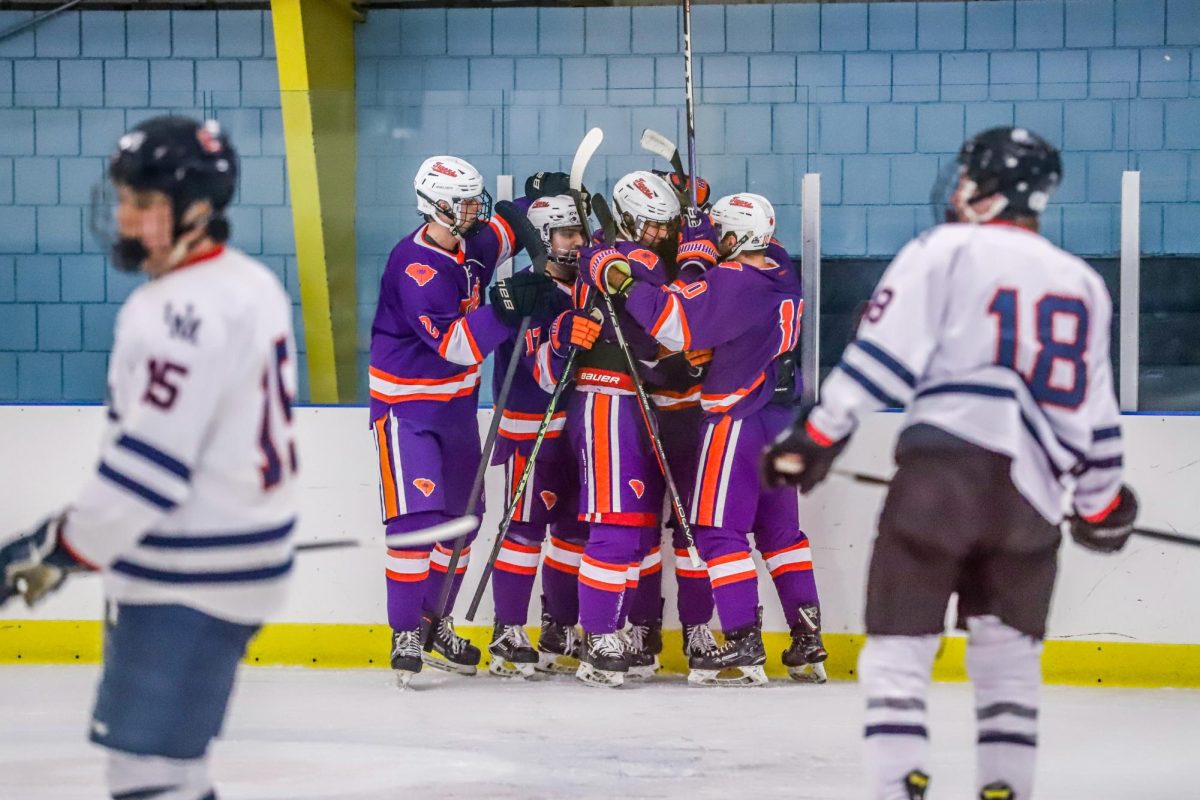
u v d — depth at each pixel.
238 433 4.82
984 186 6.08
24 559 4.70
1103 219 12.25
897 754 5.77
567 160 12.62
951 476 5.80
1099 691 11.16
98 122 12.79
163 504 4.63
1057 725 9.70
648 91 15.72
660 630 11.81
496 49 15.91
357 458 12.06
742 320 10.84
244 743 8.85
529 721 9.64
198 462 4.82
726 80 15.62
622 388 11.05
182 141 4.84
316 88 15.08
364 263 12.56
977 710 6.11
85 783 7.66
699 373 11.36
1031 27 15.31
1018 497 5.80
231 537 4.86
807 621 11.30
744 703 10.41
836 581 11.75
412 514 10.98
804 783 7.79
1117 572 11.39
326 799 7.41
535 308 10.90
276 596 5.01
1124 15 15.19
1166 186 12.18
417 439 11.05
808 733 9.25
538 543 11.70
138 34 16.17
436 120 12.58
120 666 4.86
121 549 4.68
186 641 4.85
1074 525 6.68
